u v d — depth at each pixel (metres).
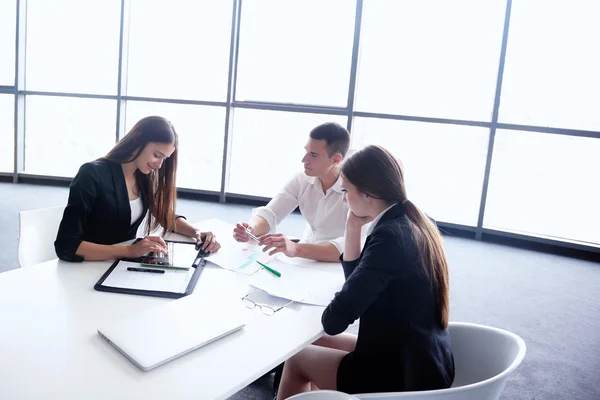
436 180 4.87
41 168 5.86
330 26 4.88
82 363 0.92
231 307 1.20
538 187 4.51
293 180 2.18
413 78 4.73
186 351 0.98
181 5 5.22
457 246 4.41
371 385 1.21
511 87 4.39
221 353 1.00
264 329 1.12
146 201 1.84
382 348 1.20
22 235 1.67
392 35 4.72
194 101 5.35
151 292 1.26
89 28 5.43
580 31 4.10
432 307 1.21
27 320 1.07
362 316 1.23
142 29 5.37
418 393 1.02
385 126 4.93
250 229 1.88
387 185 1.26
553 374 2.24
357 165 1.28
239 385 0.90
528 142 4.45
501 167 4.57
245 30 5.12
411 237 1.19
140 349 0.96
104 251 1.47
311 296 1.33
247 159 5.47
